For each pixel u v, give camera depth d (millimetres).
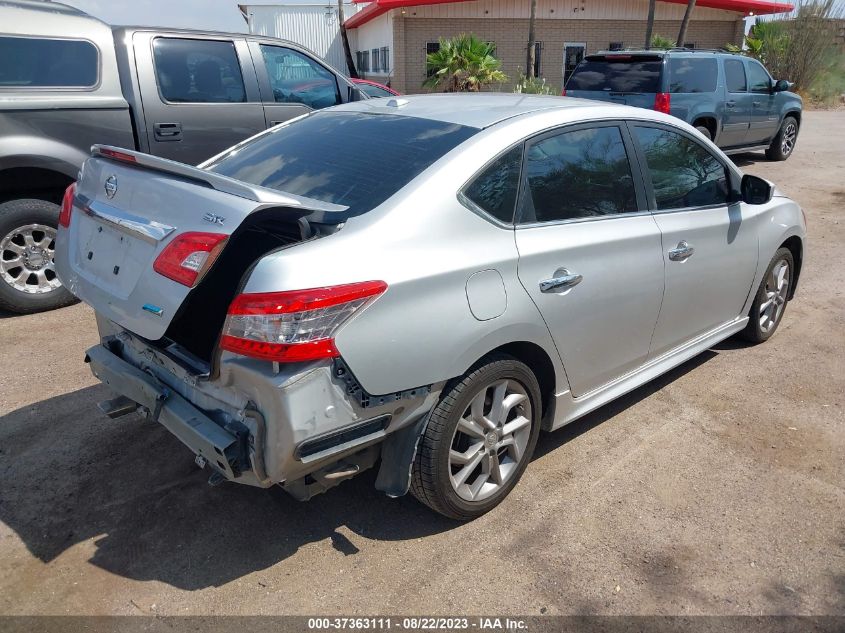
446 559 2943
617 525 3156
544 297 3082
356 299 2455
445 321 2705
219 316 3164
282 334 2338
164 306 2498
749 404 4262
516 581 2826
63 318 5473
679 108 10383
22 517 3137
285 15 27047
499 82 20578
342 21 24375
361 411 2557
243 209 2387
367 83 13680
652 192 3748
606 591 2781
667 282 3783
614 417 4094
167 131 6117
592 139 3473
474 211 2898
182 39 6211
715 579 2848
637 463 3633
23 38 5402
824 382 4566
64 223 3242
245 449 2531
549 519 3195
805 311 5828
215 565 2893
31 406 4062
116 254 2793
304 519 3174
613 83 10750
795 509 3279
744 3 22984
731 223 4234
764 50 23984
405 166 2957
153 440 3742
